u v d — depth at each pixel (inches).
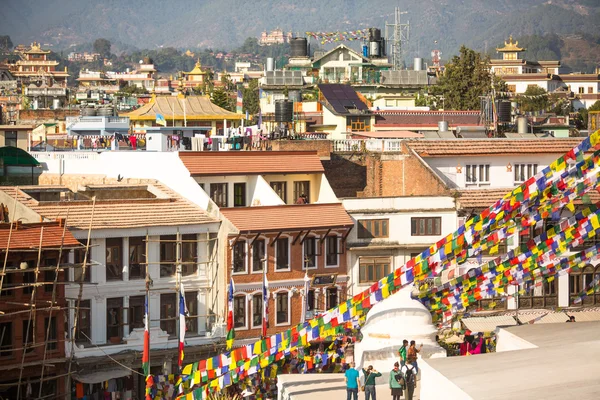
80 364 4249.5
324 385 3425.2
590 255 3469.5
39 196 4970.5
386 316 3479.3
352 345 3828.7
